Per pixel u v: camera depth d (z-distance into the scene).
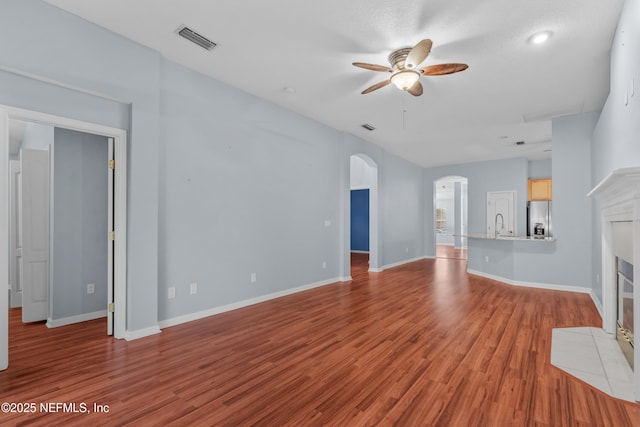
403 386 2.30
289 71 3.77
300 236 5.30
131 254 3.14
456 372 2.51
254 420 1.91
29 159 3.71
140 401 2.09
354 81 4.01
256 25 2.88
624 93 2.58
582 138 5.09
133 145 3.14
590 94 4.26
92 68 2.86
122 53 3.06
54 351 2.87
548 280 5.51
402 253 8.79
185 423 1.88
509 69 3.56
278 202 4.89
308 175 5.45
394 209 8.34
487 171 9.05
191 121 3.75
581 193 5.14
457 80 3.85
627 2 2.36
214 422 1.88
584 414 1.97
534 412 1.99
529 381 2.37
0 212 2.43
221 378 2.40
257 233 4.56
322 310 4.20
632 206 2.32
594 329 3.50
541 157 8.48
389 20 2.76
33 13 2.54
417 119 5.39
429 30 2.87
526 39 2.98
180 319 3.65
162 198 3.49
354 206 11.51
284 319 3.82
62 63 2.69
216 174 4.02
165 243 3.52
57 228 3.61
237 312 4.09
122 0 2.56
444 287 5.64
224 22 2.84
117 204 3.14
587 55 3.26
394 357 2.77
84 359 2.71
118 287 3.14
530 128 5.85
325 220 5.85
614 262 3.31
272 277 4.80
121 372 2.48
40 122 2.68
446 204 15.82
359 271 7.40
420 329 3.48
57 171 3.63
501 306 4.41
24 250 3.67
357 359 2.73
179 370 2.52
